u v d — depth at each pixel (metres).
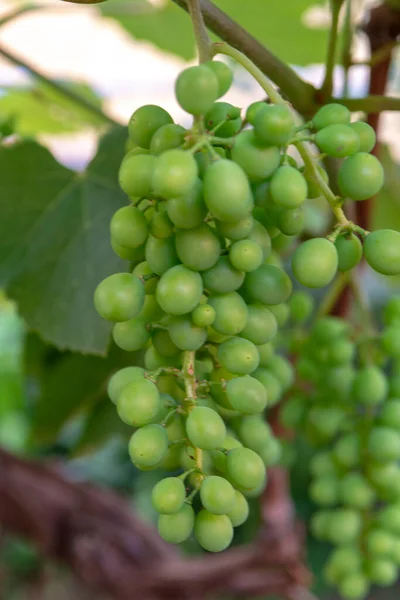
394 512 0.57
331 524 0.58
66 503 0.82
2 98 0.89
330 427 0.56
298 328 0.58
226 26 0.47
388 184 0.77
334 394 0.55
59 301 0.55
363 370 0.54
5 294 0.56
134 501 1.71
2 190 0.56
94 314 0.55
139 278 0.42
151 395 0.40
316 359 0.56
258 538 0.70
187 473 0.41
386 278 0.93
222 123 0.40
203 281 0.41
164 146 0.40
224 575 0.71
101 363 0.67
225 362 0.42
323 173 0.42
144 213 0.42
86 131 0.95
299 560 0.71
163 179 0.38
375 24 0.59
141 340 0.43
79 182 0.57
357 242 0.42
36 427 0.73
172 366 0.44
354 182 0.40
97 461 1.78
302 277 0.40
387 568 0.57
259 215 0.43
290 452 0.62
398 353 0.54
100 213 0.56
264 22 0.83
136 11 0.82
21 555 1.65
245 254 0.40
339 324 0.56
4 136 0.57
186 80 0.38
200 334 0.42
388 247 0.41
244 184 0.38
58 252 0.56
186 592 0.73
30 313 0.55
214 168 0.38
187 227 0.40
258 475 0.40
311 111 0.51
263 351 0.49
